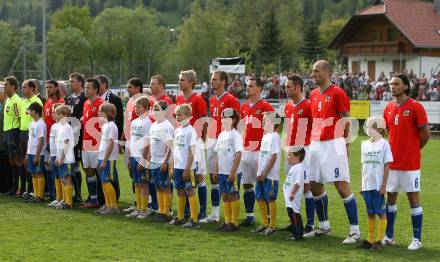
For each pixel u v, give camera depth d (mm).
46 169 12297
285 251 8203
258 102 9953
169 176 10273
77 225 9891
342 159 8875
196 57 62156
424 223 10109
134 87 11359
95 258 7758
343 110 8844
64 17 81250
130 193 13328
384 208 8367
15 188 13094
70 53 56000
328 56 70375
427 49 46281
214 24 64438
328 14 100062
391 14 47344
